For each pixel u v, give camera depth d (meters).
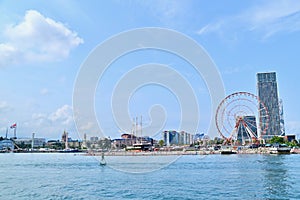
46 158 191.50
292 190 52.44
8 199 48.31
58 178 75.19
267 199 45.50
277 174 75.94
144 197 47.94
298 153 198.12
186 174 79.00
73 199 47.62
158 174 79.94
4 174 86.81
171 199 46.03
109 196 49.38
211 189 54.12
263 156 169.25
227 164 111.00
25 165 124.19
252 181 63.78
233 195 48.44
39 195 51.31
